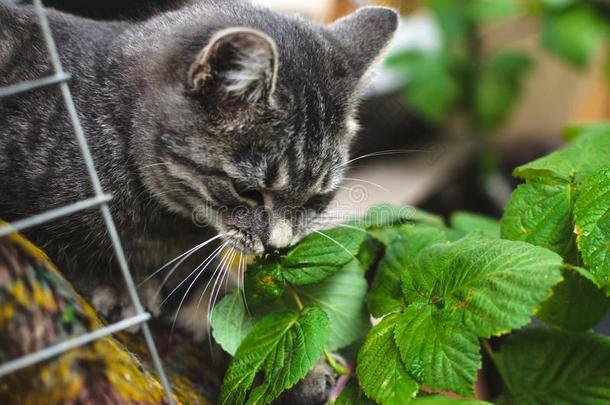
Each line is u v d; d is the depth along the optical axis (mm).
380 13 559
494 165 1019
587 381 442
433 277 427
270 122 470
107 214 372
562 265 394
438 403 396
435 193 958
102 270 506
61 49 503
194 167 483
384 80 920
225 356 507
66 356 370
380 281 471
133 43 509
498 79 1013
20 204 486
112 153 491
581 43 940
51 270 391
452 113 1014
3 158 482
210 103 469
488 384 537
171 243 525
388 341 418
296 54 491
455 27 994
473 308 400
